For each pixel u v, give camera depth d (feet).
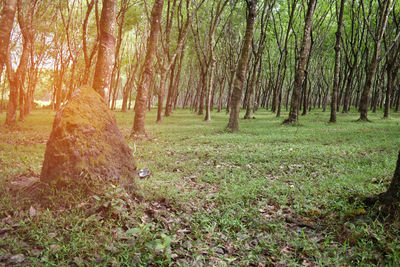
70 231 11.42
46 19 78.64
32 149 28.84
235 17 85.92
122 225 12.42
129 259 10.17
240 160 27.04
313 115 91.20
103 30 30.42
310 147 32.71
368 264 10.53
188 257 11.05
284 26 103.76
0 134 40.27
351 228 12.67
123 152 15.89
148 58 41.91
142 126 42.37
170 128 54.19
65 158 13.57
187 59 152.25
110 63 30.83
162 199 15.85
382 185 17.80
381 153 28.40
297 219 14.55
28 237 10.93
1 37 26.27
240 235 12.84
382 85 125.39
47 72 133.49
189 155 29.58
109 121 15.65
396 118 77.00
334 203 15.55
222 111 131.34
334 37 109.09
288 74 141.90
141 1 85.61
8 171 19.31
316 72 133.49
